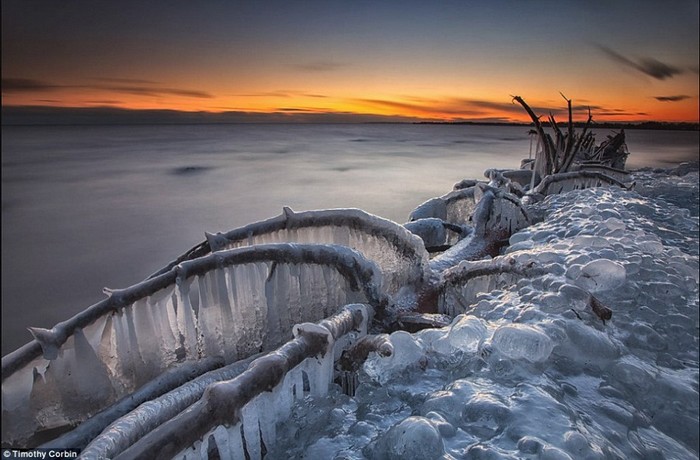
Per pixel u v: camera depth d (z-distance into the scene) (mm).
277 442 2357
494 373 2688
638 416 2611
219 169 42094
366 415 2490
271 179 34625
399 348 2830
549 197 9719
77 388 3539
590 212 7113
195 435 1945
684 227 7426
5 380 3268
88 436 3111
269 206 24500
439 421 2232
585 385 2789
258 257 3871
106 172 40156
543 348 2729
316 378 2658
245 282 3943
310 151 66938
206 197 27531
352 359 2859
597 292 4016
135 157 55781
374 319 3986
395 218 21141
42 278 14523
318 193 27906
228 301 3861
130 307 3639
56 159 53062
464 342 2943
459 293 4551
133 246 18031
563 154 13133
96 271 15203
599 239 5113
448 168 41906
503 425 2199
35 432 3445
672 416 2766
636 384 2885
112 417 3232
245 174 37719
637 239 5527
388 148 74625
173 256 16719
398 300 4594
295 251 3939
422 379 2764
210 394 2066
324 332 2635
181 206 25141
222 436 2080
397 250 4695
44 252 17234
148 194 29250
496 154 60281
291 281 4031
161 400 2658
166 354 3871
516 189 10211
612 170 14016
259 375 2221
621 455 2146
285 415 2479
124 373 3732
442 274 4801
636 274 4410
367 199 25703
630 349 3377
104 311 3555
